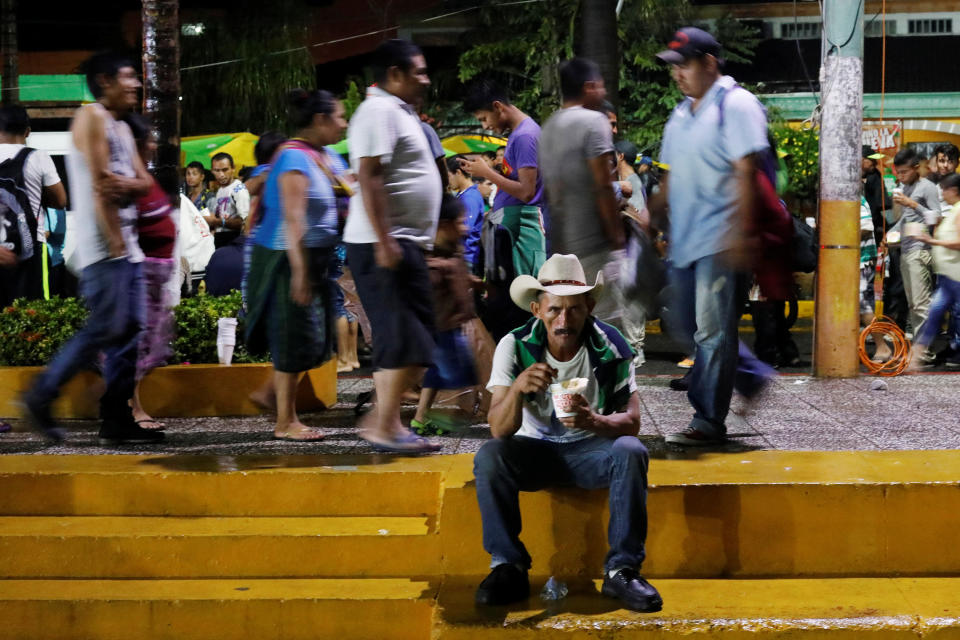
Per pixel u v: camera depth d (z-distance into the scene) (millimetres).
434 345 5414
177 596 4590
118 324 5555
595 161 5574
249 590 4660
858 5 7922
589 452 4656
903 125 21500
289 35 19719
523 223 6406
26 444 5922
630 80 20250
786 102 22031
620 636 4246
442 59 21797
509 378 4590
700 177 5348
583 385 4332
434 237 5480
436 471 5090
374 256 5254
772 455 5383
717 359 5496
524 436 4684
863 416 6551
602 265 5680
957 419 6426
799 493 4770
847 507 4770
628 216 6930
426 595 4570
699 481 4824
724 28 22219
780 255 5391
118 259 5539
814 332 8281
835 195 8031
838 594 4555
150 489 5109
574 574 4805
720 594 4574
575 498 4789
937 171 9836
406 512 5098
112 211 5434
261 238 5887
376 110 5133
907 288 9758
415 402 7031
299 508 5109
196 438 6035
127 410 5895
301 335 5863
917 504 4766
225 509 5109
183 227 9914
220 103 19828
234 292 7406
